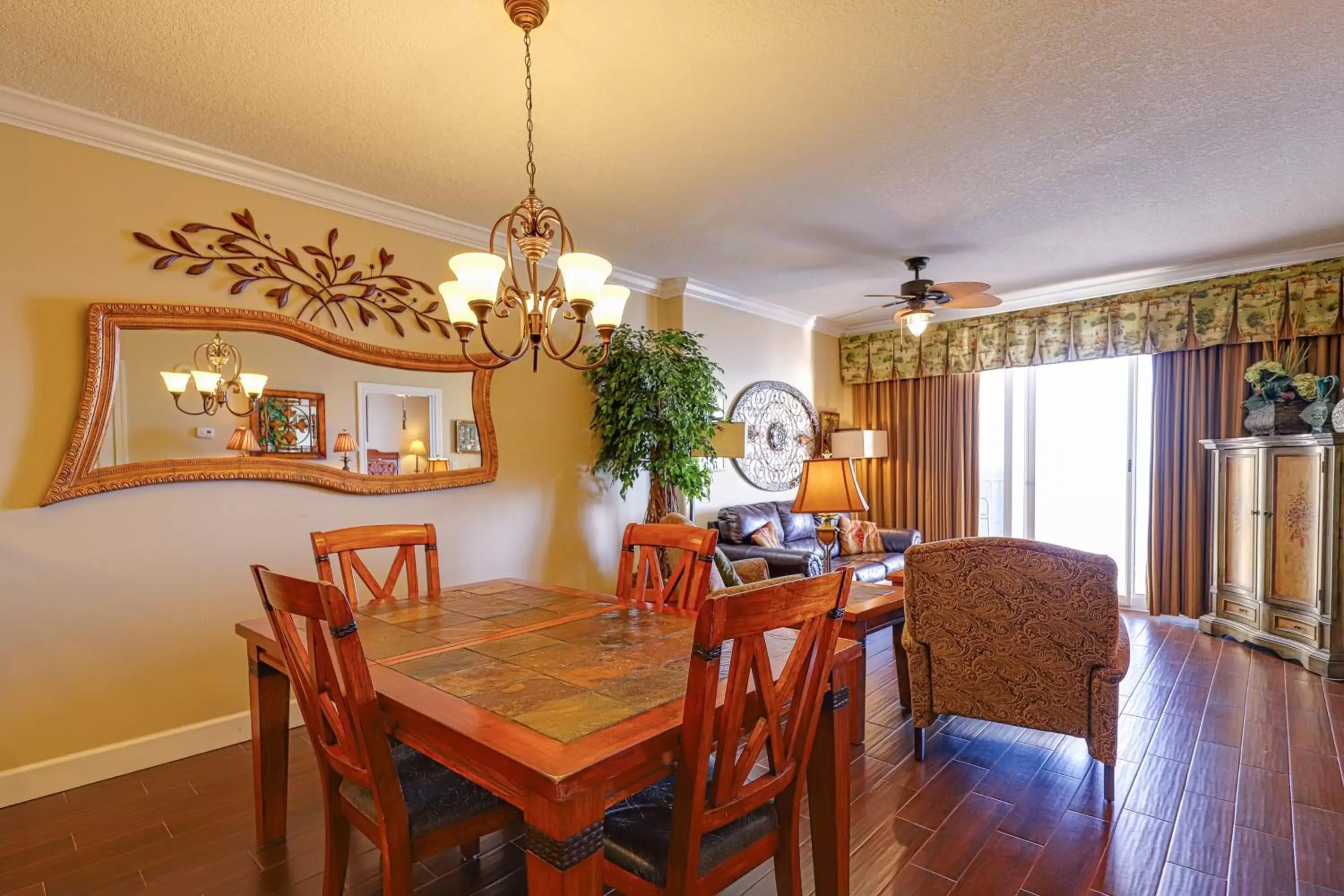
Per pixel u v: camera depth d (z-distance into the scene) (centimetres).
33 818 223
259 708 205
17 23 192
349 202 319
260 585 154
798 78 227
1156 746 274
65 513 244
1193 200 341
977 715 251
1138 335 496
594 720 124
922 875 191
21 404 236
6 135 234
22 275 236
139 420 259
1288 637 384
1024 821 219
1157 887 184
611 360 411
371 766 136
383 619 205
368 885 188
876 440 605
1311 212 357
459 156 282
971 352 584
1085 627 225
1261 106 248
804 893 185
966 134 269
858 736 279
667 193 324
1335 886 184
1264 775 247
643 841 133
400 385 338
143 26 195
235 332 284
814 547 538
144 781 250
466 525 364
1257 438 404
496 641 179
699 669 115
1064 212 356
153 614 263
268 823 208
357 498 323
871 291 521
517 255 395
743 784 132
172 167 270
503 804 157
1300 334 430
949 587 246
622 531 453
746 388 553
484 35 202
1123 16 196
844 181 313
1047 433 566
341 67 218
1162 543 488
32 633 238
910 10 193
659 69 221
